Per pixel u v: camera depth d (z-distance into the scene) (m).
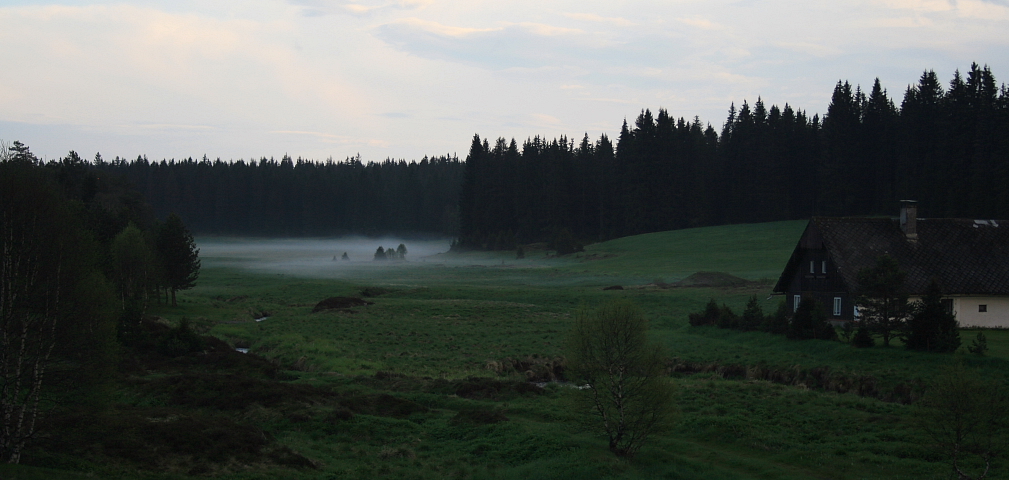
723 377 38.38
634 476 19.98
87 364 20.70
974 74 121.38
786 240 123.50
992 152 111.44
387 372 36.78
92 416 22.09
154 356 39.38
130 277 56.47
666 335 50.47
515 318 60.62
